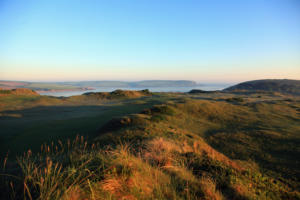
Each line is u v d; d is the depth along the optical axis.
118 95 104.19
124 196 3.98
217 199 4.76
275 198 6.55
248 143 23.98
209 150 14.25
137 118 29.05
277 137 25.45
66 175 4.46
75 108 61.16
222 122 37.38
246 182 6.91
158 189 4.53
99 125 32.78
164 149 8.34
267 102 62.69
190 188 4.98
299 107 54.56
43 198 3.51
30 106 65.56
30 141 23.75
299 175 14.62
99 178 4.38
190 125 33.59
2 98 77.56
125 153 5.88
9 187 4.23
